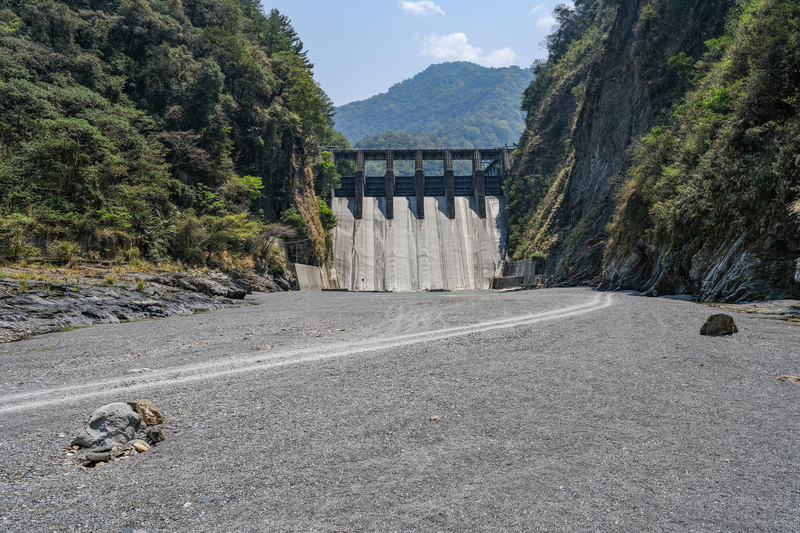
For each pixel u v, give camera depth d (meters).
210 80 61.78
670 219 31.84
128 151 47.91
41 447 6.09
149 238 42.25
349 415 7.05
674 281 30.97
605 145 70.88
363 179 101.19
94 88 52.94
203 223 50.31
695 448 5.56
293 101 91.75
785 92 24.31
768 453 5.38
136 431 6.41
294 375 9.71
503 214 102.31
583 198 74.69
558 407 7.21
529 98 119.62
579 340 12.66
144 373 10.54
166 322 20.59
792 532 3.77
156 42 64.31
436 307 24.56
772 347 11.20
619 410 7.01
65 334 17.11
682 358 10.28
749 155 24.66
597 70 78.44
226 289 34.22
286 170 81.44
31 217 31.92
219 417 7.11
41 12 53.41
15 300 19.17
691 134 34.81
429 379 9.05
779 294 21.03
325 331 16.44
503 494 4.55
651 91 56.62
